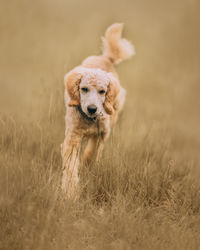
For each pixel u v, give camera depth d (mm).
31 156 6113
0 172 5086
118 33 8148
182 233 4574
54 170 5801
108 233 4512
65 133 6230
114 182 5488
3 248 4066
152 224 4766
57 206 4785
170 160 6188
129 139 7469
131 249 4281
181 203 5430
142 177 5664
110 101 5828
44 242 4188
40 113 7328
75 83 5715
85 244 4426
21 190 4863
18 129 6199
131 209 5055
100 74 5715
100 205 5258
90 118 5973
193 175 6574
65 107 7008
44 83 8375
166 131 8055
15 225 4375
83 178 5633
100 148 6367
